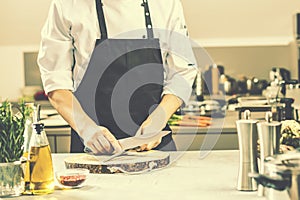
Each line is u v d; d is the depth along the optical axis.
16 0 5.05
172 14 2.51
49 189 1.81
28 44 5.14
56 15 2.45
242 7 4.98
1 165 1.77
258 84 4.83
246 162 1.75
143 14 2.49
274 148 1.67
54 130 3.59
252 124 1.74
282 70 4.89
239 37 5.02
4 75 5.16
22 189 1.80
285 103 2.44
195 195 1.72
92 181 1.95
